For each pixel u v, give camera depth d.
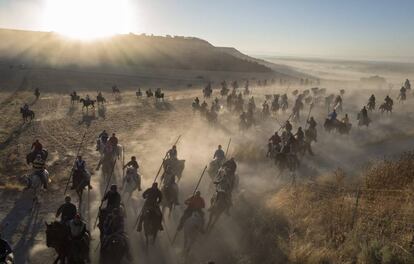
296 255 11.62
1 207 16.02
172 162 18.44
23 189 17.84
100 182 19.48
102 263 10.45
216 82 88.25
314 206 14.95
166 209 16.45
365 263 10.98
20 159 23.19
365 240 12.06
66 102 50.12
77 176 16.27
